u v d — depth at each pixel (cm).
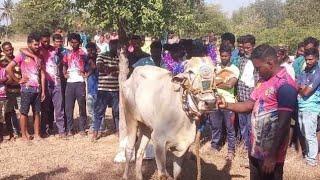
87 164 688
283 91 387
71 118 859
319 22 3048
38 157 724
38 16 3036
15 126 859
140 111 555
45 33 838
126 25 664
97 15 643
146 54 766
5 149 768
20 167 671
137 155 596
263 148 412
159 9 614
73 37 846
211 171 662
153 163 686
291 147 767
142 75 565
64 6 649
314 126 689
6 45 827
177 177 533
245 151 739
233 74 475
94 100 866
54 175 630
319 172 659
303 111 691
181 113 502
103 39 1488
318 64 712
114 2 611
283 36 2186
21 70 803
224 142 809
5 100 810
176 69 547
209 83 464
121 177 628
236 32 2989
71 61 848
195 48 674
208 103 457
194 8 721
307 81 680
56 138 852
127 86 588
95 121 823
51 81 845
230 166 686
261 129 412
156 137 521
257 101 418
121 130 693
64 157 725
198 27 696
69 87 850
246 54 703
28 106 812
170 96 512
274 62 402
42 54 836
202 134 852
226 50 691
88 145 805
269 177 426
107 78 820
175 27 658
